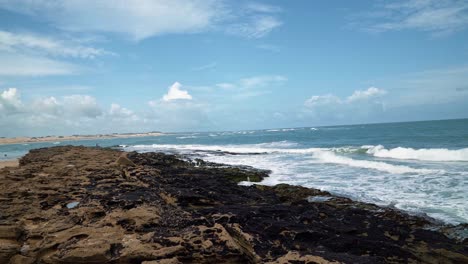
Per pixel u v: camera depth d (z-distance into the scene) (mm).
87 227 7949
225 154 35781
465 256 6992
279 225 8180
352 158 25625
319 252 6574
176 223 8211
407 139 42188
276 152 35812
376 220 9453
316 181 17297
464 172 16750
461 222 9586
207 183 15586
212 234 7410
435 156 22844
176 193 11742
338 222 9148
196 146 58062
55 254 6672
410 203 11852
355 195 13570
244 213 9195
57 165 20844
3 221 8844
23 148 76500
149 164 25703
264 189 15227
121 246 6883
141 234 7598
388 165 20094
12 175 16219
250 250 7168
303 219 9133
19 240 7902
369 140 46125
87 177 16031
